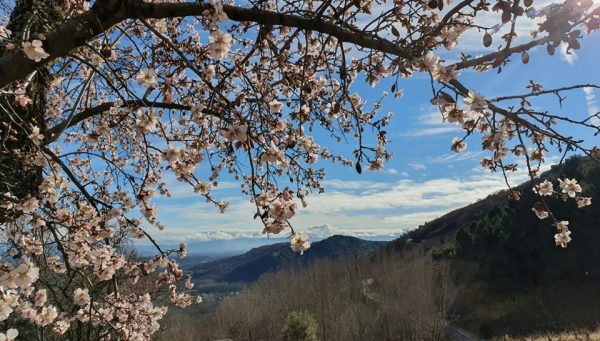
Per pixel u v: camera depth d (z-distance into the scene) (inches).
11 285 103.5
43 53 107.3
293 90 159.6
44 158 151.9
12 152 153.6
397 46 109.0
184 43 178.2
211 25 106.8
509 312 1370.6
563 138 101.9
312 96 185.9
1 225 159.3
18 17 180.2
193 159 147.1
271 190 113.1
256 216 101.1
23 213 155.9
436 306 1154.7
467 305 1496.1
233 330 1100.5
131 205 184.9
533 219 1487.5
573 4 78.3
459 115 100.3
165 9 116.3
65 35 112.7
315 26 122.7
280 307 1178.6
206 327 1127.6
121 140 232.4
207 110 140.2
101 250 167.2
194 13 118.0
